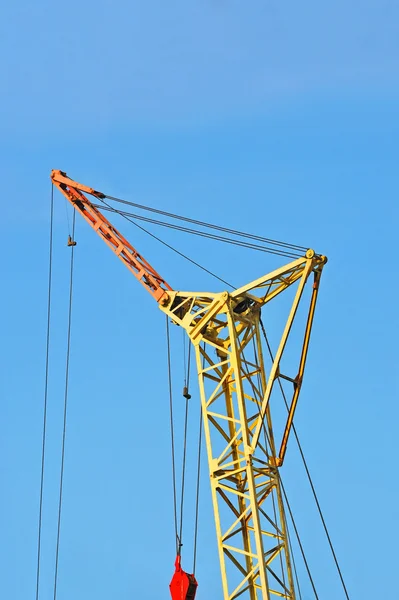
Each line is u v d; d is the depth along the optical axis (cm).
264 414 14925
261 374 15775
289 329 15162
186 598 15050
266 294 15950
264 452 15388
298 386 15662
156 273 17100
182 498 16050
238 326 16075
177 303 16388
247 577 14475
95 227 17588
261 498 15262
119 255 17200
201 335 15825
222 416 15262
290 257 15938
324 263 15462
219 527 14750
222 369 15800
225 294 15538
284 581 14800
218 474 14988
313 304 15700
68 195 17812
